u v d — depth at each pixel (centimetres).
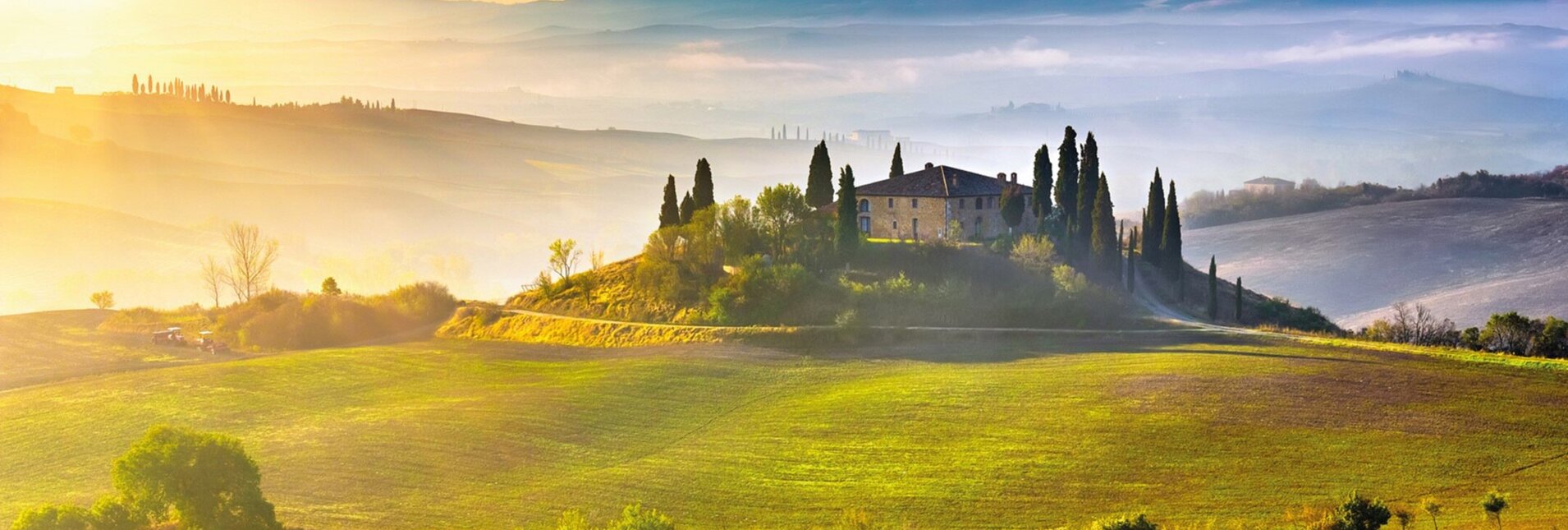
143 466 7331
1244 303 15412
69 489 8994
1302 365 10706
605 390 11269
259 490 7719
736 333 13125
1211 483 7950
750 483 8519
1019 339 12631
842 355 12331
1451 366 10538
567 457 9300
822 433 9581
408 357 13762
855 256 14738
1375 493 7638
